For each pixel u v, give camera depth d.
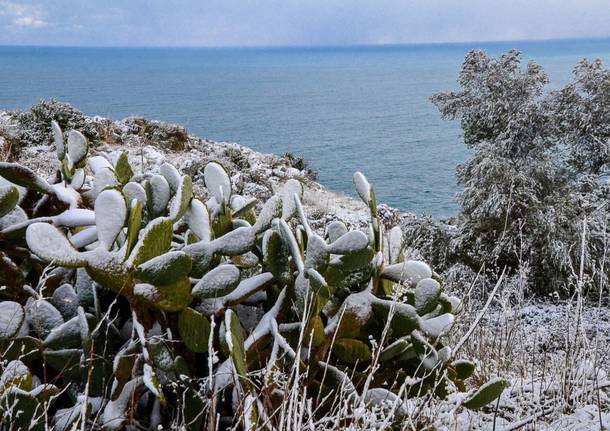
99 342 1.71
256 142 79.44
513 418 2.41
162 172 2.05
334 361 2.05
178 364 1.66
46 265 1.85
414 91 199.25
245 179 14.53
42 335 1.68
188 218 1.86
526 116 11.34
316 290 1.70
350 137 87.06
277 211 1.79
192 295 1.69
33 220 1.80
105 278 1.58
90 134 14.53
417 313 1.94
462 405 1.98
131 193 1.93
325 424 1.71
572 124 11.71
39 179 1.90
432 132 94.25
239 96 183.75
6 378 1.48
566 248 9.44
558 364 2.80
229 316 1.61
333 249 1.75
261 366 1.82
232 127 101.38
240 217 2.34
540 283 9.98
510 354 3.34
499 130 12.14
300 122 112.12
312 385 1.89
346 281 1.95
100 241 1.59
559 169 11.69
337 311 2.00
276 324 1.79
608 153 11.33
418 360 2.09
